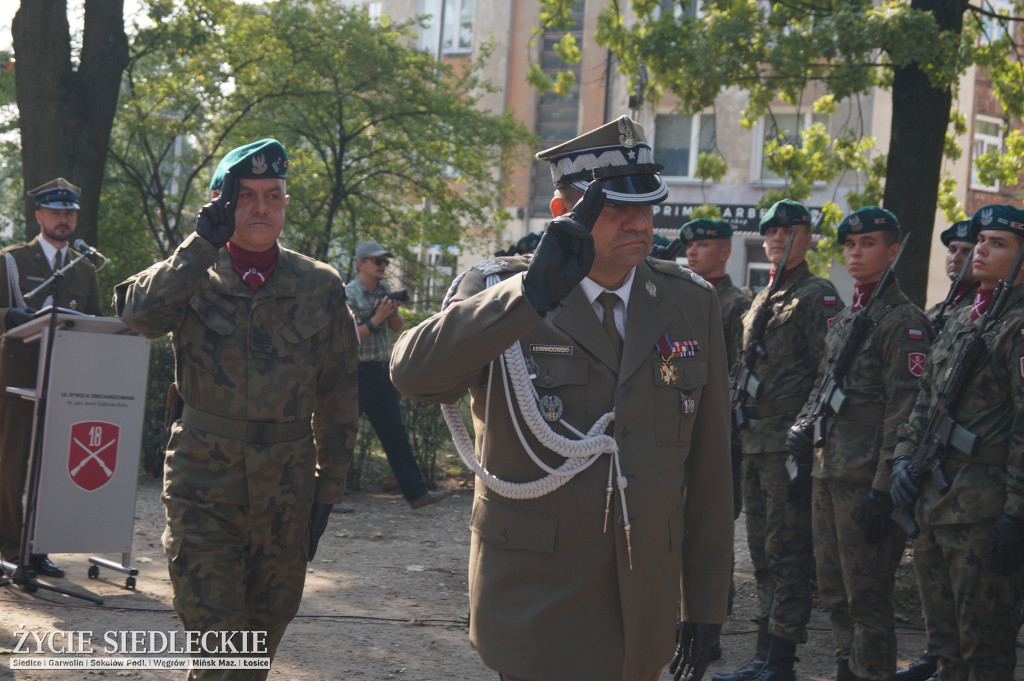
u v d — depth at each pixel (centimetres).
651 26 901
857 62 770
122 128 1223
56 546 493
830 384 410
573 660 214
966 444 341
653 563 219
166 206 1246
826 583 416
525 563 219
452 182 1347
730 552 237
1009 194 2006
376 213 1282
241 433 296
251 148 303
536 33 1209
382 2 2323
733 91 1998
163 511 722
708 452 239
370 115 1226
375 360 751
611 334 228
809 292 460
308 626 480
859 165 1078
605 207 218
